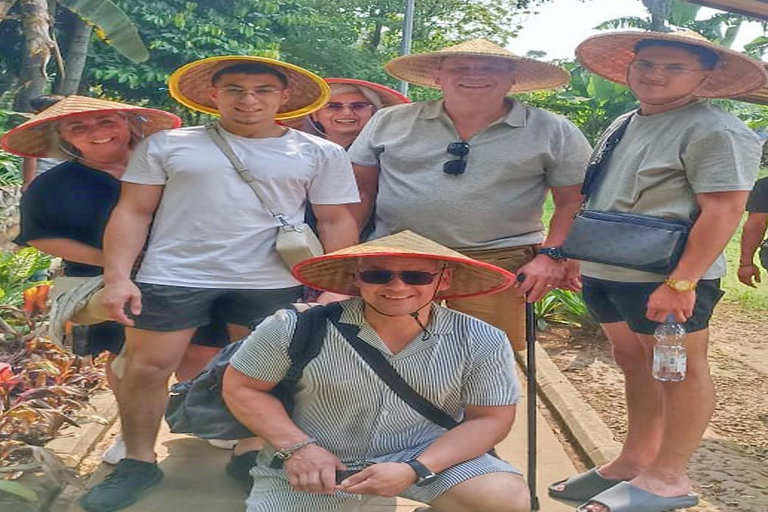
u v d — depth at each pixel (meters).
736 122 2.93
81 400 4.42
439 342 2.66
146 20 14.39
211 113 3.65
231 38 15.49
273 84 3.22
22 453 3.78
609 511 3.14
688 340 3.07
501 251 3.60
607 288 3.23
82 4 8.88
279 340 2.62
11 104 12.78
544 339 6.36
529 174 3.51
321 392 2.68
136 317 3.24
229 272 3.23
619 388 5.18
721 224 2.87
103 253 3.31
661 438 3.30
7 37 14.41
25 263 6.12
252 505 2.78
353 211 3.81
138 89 15.88
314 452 2.61
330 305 2.72
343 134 4.40
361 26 29.36
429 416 2.71
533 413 3.46
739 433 4.49
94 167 3.39
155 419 3.45
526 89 3.97
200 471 3.73
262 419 2.66
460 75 3.39
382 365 2.63
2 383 3.95
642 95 3.05
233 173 3.21
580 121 21.69
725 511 3.40
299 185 3.29
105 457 3.77
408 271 2.55
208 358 3.71
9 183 8.99
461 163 3.47
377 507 3.35
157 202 3.25
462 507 2.64
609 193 3.19
